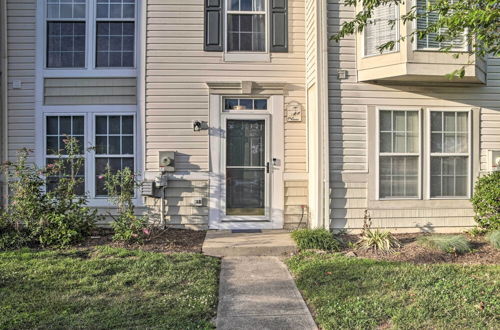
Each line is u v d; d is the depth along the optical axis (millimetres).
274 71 6984
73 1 6992
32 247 5375
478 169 6570
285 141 6961
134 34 7000
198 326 3137
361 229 6336
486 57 6566
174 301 3627
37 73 6918
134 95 6977
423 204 6434
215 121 6875
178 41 6875
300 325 3268
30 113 6926
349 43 6340
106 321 3164
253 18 6957
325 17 6203
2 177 6762
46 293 3748
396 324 3113
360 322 3168
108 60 7004
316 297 3756
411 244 5617
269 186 6922
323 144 6219
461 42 5867
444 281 4082
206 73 6898
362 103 6352
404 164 6441
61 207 5801
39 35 6922
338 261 4879
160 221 6766
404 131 6453
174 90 6859
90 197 6914
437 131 6523
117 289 3900
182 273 4418
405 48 5910
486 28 4062
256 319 3379
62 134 6965
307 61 6965
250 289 4113
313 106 6535
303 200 6949
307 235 5738
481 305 3451
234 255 5496
